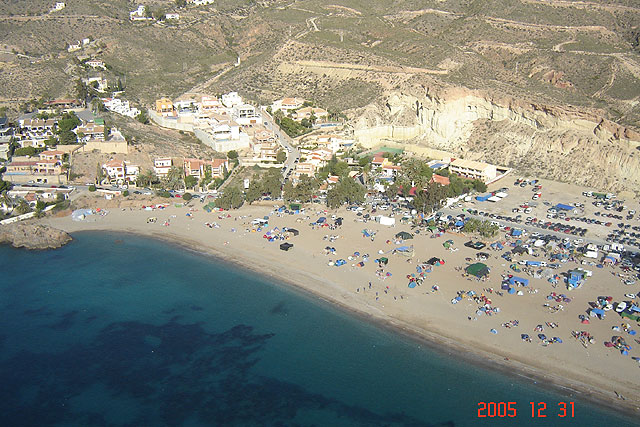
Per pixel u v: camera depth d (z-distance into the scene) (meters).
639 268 160.25
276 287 158.12
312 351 133.25
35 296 157.00
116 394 122.44
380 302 148.50
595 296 147.88
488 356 128.12
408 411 115.25
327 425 112.69
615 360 124.88
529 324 137.12
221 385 124.50
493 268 161.38
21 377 127.06
